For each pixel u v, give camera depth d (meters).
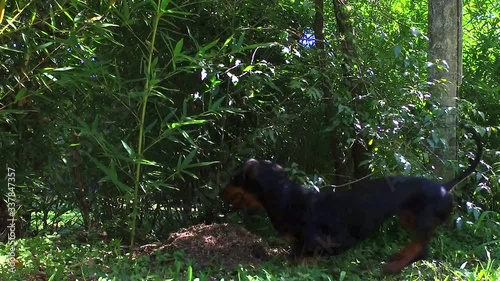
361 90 4.16
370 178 4.17
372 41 4.19
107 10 3.20
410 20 4.68
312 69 3.85
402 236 4.18
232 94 3.93
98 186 4.44
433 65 4.18
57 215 4.61
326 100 4.16
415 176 3.71
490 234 4.19
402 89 4.00
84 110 3.91
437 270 3.45
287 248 4.07
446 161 4.04
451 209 3.56
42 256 3.40
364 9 4.31
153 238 4.46
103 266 3.34
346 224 3.53
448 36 4.33
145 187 3.46
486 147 5.04
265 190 3.56
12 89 3.23
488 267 3.27
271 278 3.01
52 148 3.94
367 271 3.49
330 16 4.48
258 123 4.16
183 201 4.52
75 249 3.66
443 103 4.24
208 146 4.27
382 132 3.86
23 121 3.71
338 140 4.41
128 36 3.96
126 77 4.00
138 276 3.01
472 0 5.52
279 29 4.09
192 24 4.09
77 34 3.18
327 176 4.60
